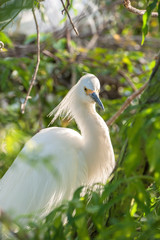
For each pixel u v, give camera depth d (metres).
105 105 8.84
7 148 4.05
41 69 8.85
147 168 3.89
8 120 7.79
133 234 3.69
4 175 6.18
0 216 3.04
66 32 9.42
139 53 9.69
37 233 3.39
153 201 4.54
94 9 9.97
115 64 9.40
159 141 3.20
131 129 3.31
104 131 6.16
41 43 8.98
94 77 6.45
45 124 8.88
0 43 5.95
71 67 9.67
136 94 6.30
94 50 9.73
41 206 5.78
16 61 8.09
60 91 9.93
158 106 3.18
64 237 3.47
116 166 4.27
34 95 8.90
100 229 3.28
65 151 5.94
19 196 5.81
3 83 8.21
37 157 3.75
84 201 3.84
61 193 5.86
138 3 10.15
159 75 3.86
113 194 4.05
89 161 6.17
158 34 11.20
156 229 3.53
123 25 11.23
